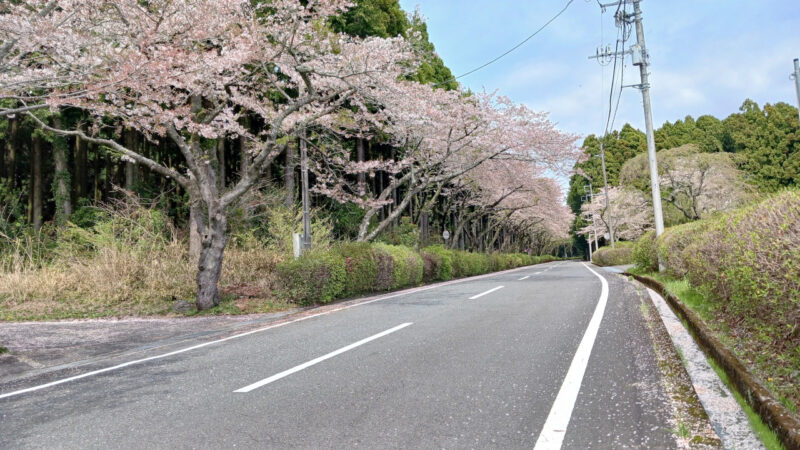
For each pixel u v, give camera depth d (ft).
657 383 13.12
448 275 70.74
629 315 24.86
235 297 39.27
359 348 19.57
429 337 21.15
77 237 52.85
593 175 185.78
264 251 50.96
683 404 11.37
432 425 10.84
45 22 23.25
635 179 108.37
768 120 145.48
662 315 24.41
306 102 38.14
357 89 42.11
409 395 13.07
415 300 37.19
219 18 32.32
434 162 63.72
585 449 9.27
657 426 10.19
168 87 32.53
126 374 17.72
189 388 14.99
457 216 129.49
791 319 12.46
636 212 129.80
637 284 43.52
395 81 48.88
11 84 23.29
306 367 16.84
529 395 12.66
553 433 10.10
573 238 287.07
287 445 10.03
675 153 101.91
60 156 68.13
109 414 12.77
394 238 82.74
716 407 11.05
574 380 13.75
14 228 62.03
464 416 11.34
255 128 75.56
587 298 33.14
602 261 122.01
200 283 36.42
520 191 109.70
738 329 16.85
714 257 20.89
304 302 38.27
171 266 44.62
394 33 73.67
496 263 113.50
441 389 13.48
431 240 107.04
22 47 23.99
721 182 95.96
